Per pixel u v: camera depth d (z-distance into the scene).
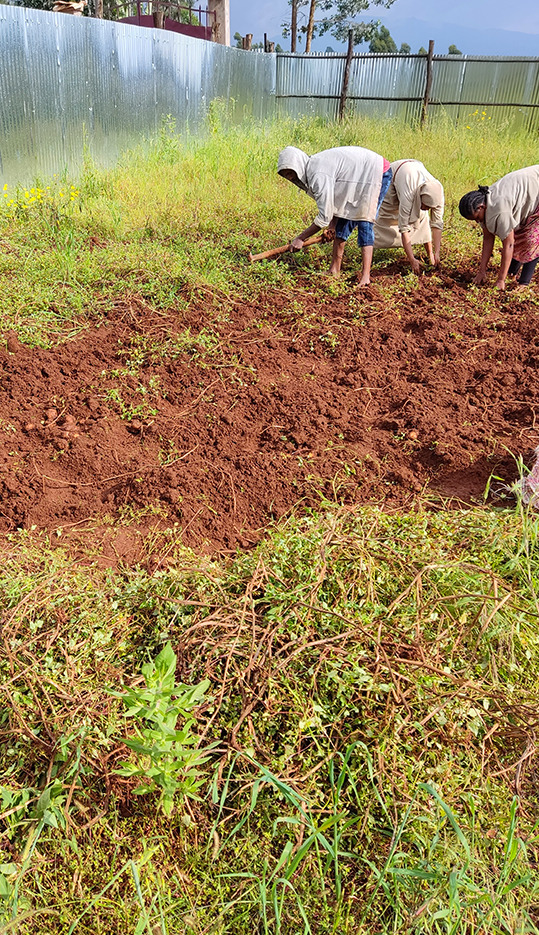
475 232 7.41
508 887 1.70
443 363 4.75
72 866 1.85
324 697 2.20
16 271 6.04
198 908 1.78
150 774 1.79
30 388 4.44
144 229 7.32
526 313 5.45
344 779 2.03
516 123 13.40
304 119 13.02
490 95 13.53
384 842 1.90
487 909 1.76
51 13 8.42
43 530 3.26
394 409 4.29
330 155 5.54
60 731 2.08
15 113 8.30
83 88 9.26
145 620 2.53
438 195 5.94
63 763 2.04
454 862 1.82
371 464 3.72
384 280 6.14
